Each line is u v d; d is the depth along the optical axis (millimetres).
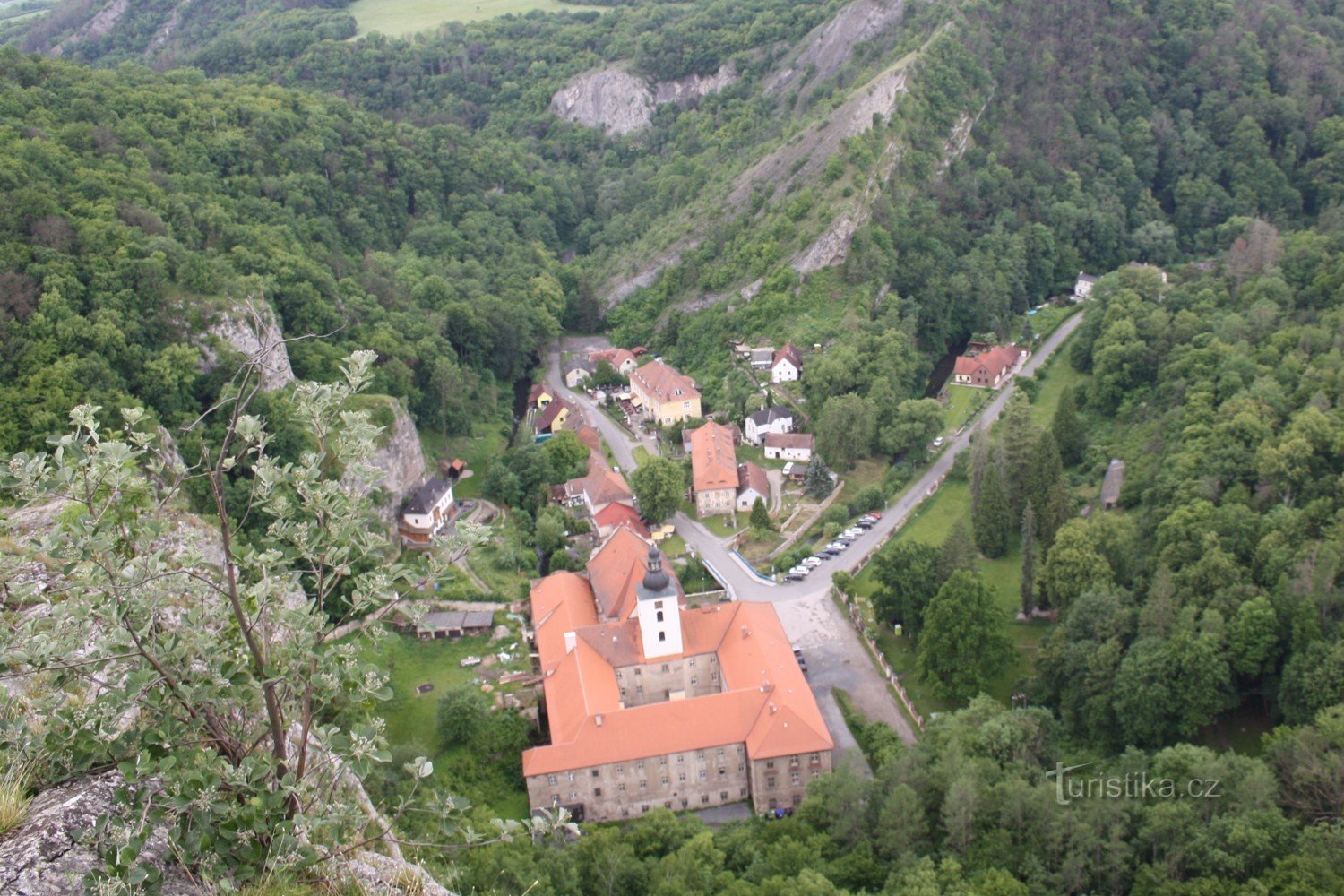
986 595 87500
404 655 93812
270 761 20828
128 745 21031
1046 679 86438
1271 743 66500
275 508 21750
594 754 75000
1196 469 102688
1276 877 53688
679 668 85688
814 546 118500
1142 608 83875
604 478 126688
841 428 135125
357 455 22609
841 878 62938
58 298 109000
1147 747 76500
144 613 20812
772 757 74938
